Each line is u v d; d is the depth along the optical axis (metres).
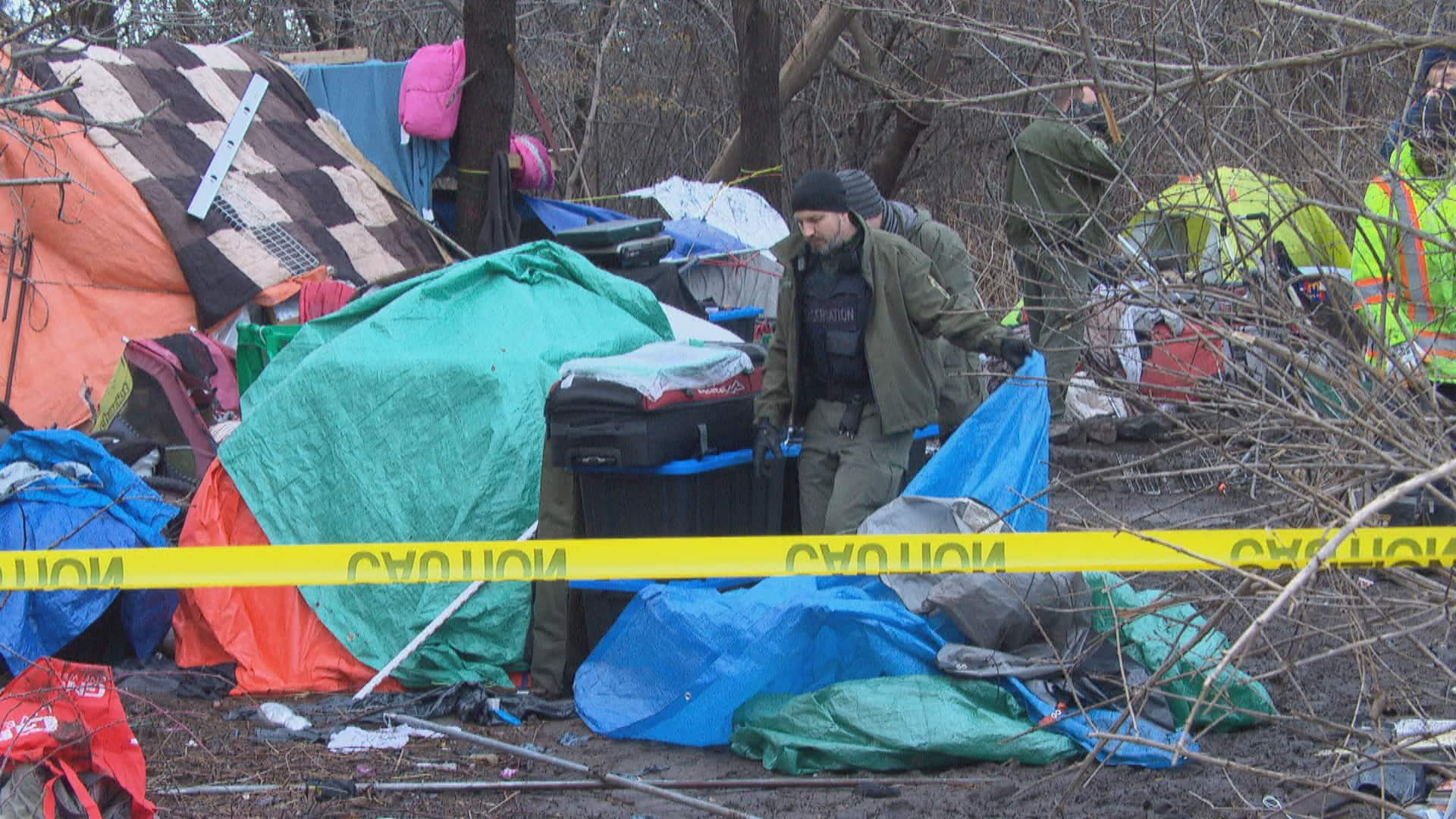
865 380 9.78
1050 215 9.57
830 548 7.79
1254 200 7.83
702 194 21.28
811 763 8.29
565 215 21.33
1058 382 8.00
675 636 8.96
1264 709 8.41
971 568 7.53
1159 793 7.59
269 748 8.93
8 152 15.45
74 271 15.81
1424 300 7.86
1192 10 7.61
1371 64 8.09
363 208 18.58
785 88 24.52
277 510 10.84
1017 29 8.68
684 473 9.56
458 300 11.53
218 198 17.00
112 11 15.87
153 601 10.72
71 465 10.56
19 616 9.75
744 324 16.86
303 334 11.76
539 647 10.02
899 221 11.97
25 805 6.42
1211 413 7.29
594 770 8.18
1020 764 8.09
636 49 34.38
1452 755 6.74
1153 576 9.99
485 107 20.00
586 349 11.18
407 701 9.84
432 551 7.80
